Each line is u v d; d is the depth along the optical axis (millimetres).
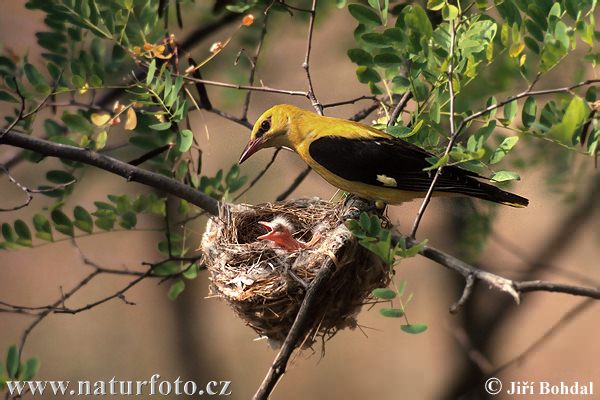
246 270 10164
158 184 10758
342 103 11180
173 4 13383
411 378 22391
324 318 10070
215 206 10898
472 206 12625
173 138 11234
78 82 10367
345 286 9953
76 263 24812
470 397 16828
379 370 22750
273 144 11570
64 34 11719
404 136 8828
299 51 19062
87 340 23641
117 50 11453
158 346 22891
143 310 23641
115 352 23156
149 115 11164
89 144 10766
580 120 7934
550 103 9164
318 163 11141
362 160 10820
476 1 9297
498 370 12523
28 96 10664
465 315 16750
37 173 17656
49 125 12102
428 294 22688
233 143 17031
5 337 24031
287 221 11148
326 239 10070
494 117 9094
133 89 11680
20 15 16500
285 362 8883
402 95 10930
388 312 8062
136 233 23500
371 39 9055
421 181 10703
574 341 23188
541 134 8945
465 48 8922
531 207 12508
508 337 18859
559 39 8203
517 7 8914
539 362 22844
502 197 10570
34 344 23688
